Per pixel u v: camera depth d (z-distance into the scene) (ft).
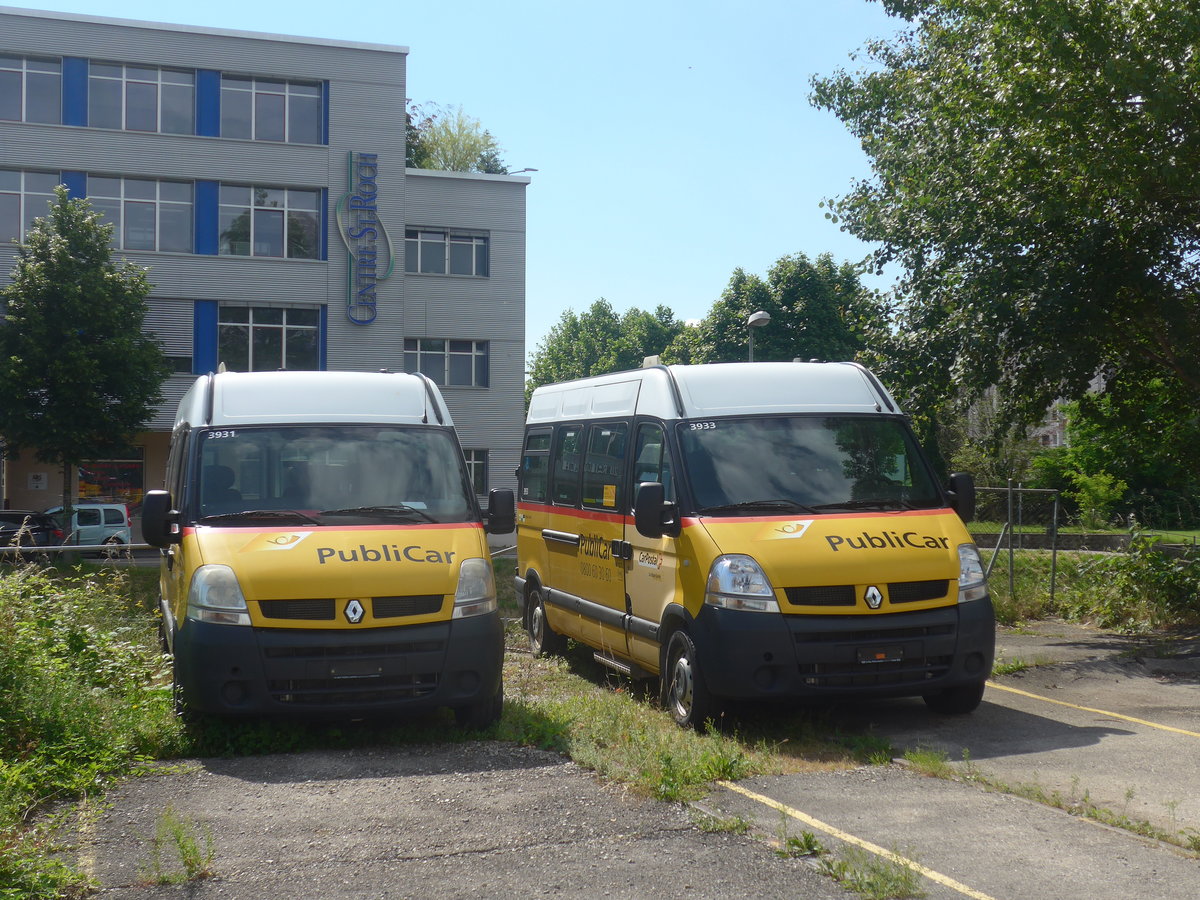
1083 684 32.96
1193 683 32.94
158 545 27.53
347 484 27.91
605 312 295.28
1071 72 36.27
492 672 25.81
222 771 23.08
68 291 95.50
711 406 29.68
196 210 118.32
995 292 41.24
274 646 24.34
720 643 25.49
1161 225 40.06
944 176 44.06
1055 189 39.73
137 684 29.32
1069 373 42.14
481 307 132.26
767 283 165.68
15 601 28.58
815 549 26.03
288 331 121.49
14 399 95.66
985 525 61.41
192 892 15.81
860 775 22.13
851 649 25.43
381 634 24.86
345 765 23.44
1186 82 35.27
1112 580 48.65
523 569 41.93
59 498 123.85
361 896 15.61
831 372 31.27
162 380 101.45
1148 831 18.15
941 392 46.09
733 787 21.21
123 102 116.67
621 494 32.04
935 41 48.08
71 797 20.88
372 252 122.83
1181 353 41.04
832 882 15.90
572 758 23.48
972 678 26.55
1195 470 49.26
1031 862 16.69
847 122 63.72
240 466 27.86
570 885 15.93
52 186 114.73
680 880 16.06
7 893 15.17
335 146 122.31
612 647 32.83
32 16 113.60
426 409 30.27
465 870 16.62
